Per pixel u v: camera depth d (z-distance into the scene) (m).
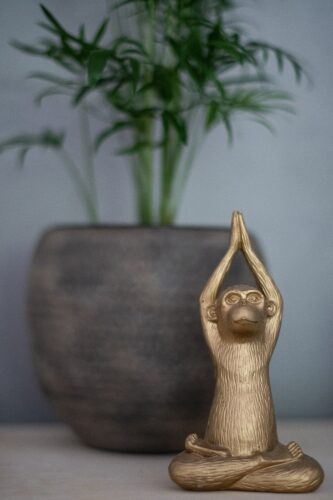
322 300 0.96
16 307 0.95
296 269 0.96
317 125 0.95
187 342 0.75
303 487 0.65
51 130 0.95
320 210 0.96
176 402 0.76
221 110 0.82
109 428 0.78
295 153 0.95
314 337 0.95
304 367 0.95
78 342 0.76
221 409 0.68
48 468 0.75
